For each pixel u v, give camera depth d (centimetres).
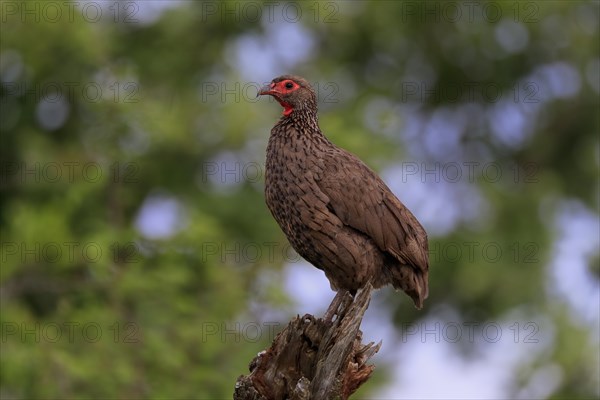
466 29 2030
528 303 1912
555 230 1998
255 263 1530
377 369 1862
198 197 1692
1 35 1631
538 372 1781
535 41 2052
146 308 1415
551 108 2102
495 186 2002
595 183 2103
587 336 1798
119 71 1672
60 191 1611
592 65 2077
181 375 1371
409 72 2094
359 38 2003
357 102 1945
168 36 1803
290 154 846
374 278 859
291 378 728
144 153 1684
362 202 840
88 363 1338
